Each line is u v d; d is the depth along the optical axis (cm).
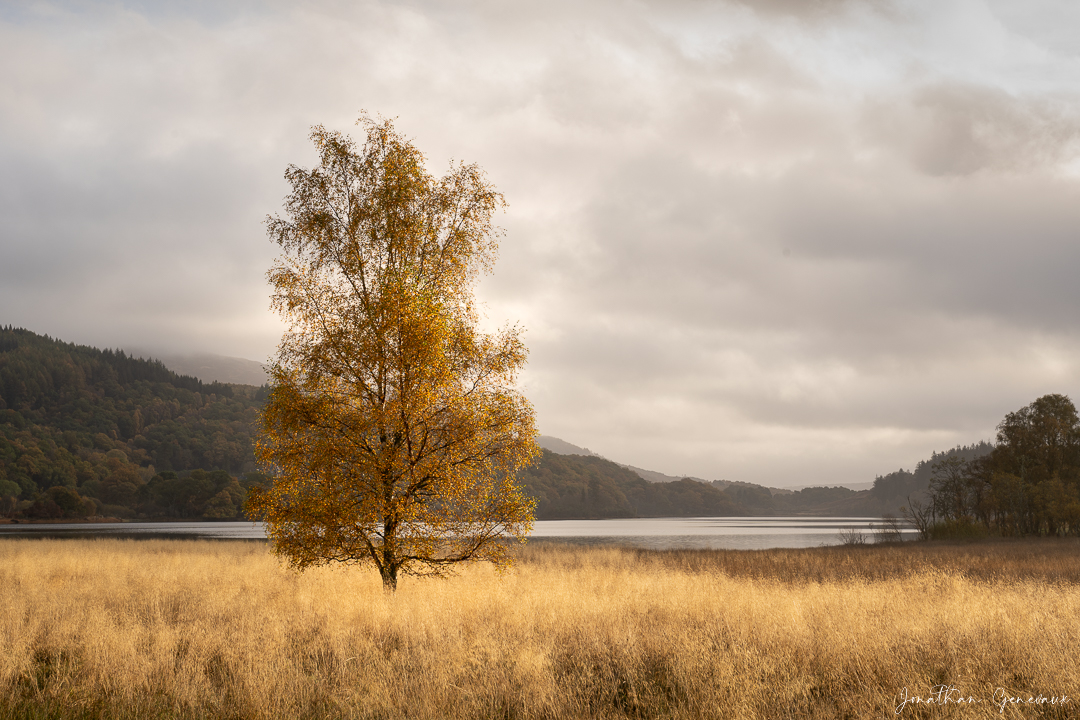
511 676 848
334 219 1673
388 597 1395
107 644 973
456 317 1611
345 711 747
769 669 853
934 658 907
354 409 1533
